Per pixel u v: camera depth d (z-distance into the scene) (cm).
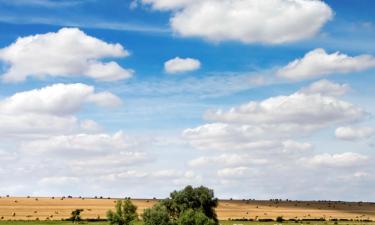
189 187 17425
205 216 15812
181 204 17162
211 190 17450
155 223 15800
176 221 16262
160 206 16275
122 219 17412
